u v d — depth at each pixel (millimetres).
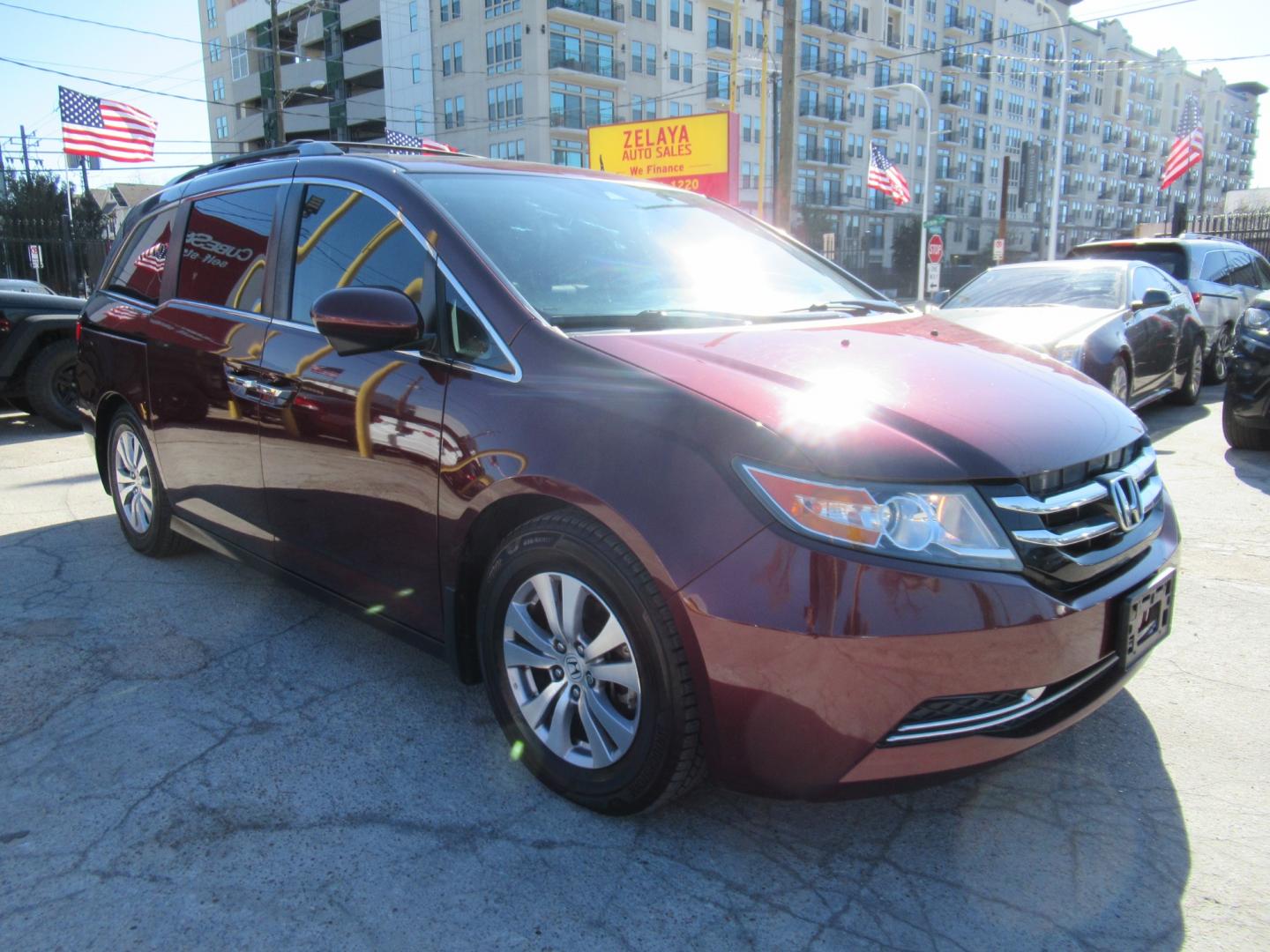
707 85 52656
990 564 1921
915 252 62406
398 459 2588
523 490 2244
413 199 2754
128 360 3854
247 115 63844
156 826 2279
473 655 2611
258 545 3291
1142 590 2184
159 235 3969
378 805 2381
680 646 2037
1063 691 2070
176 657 3250
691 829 2285
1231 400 6289
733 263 3234
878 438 1981
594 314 2564
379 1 51594
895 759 1925
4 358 7219
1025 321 6711
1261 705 2898
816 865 2156
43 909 1988
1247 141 105875
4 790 2436
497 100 46750
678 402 2090
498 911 1996
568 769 2336
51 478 5949
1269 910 1995
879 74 63562
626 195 3361
